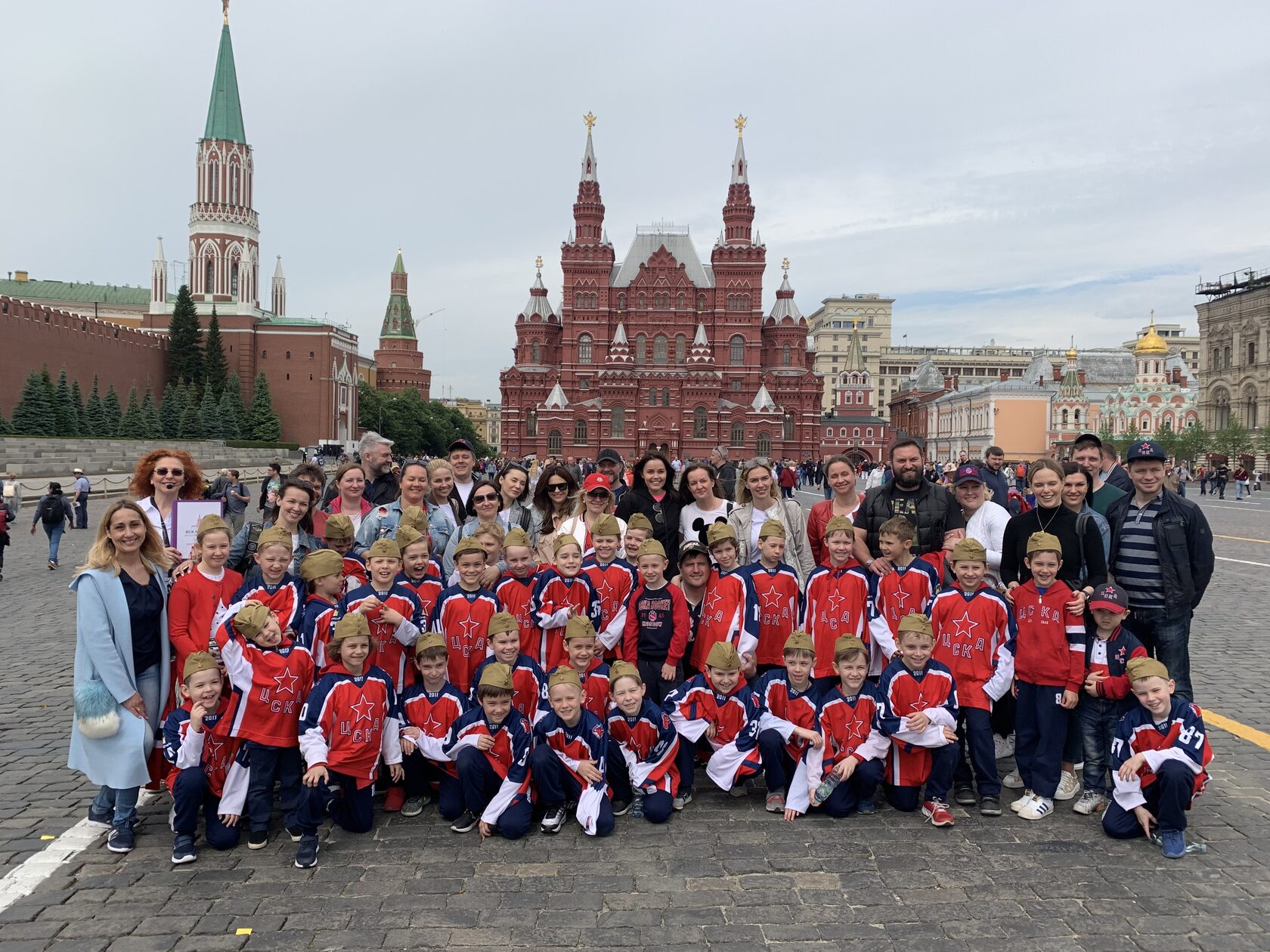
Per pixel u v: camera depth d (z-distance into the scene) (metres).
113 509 7.44
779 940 5.75
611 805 7.76
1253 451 88.62
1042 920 6.02
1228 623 16.00
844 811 7.89
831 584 9.06
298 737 7.45
